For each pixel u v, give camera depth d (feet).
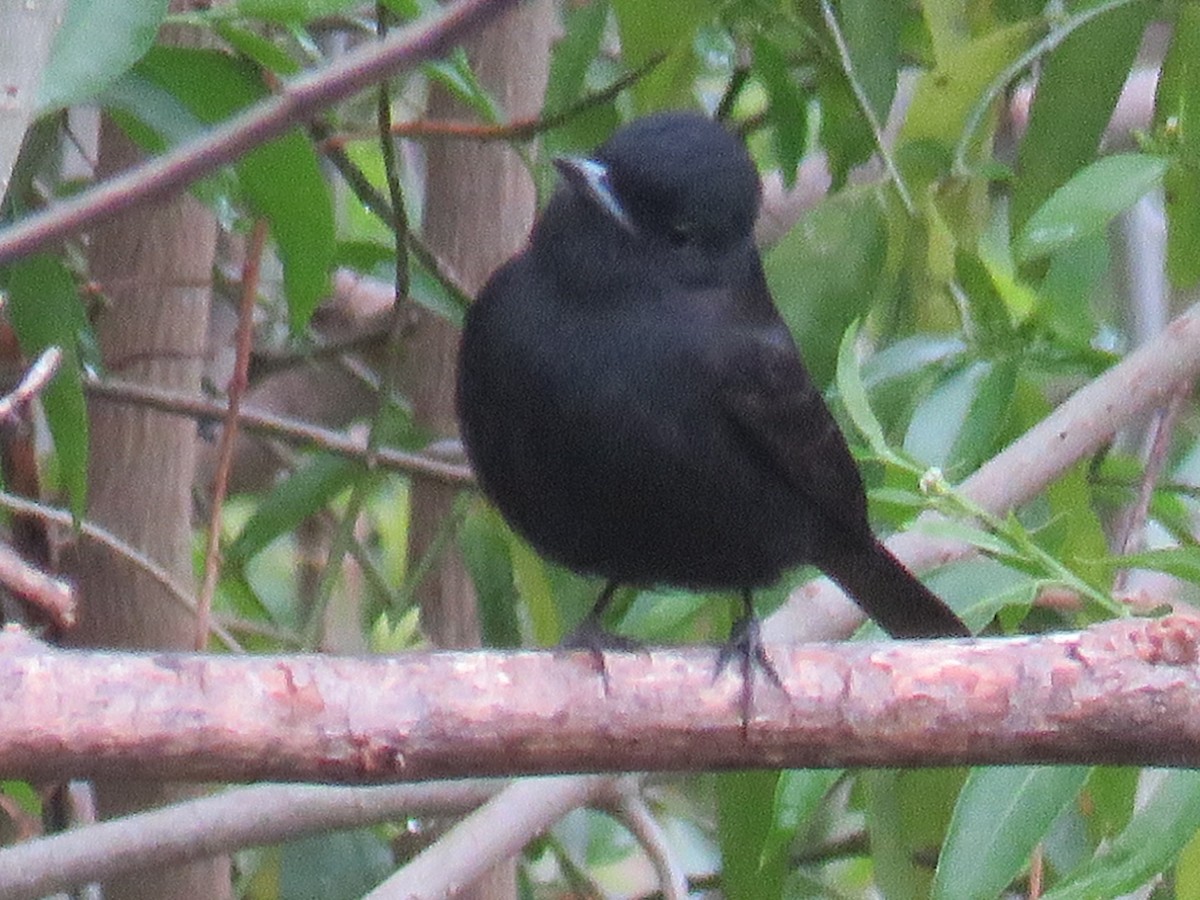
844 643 22.94
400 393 43.86
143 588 37.93
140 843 30.17
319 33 41.98
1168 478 39.75
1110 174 29.43
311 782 21.24
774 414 29.22
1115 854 25.31
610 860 45.75
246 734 20.72
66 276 29.09
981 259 34.60
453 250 39.14
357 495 34.96
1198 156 33.19
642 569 30.17
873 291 32.94
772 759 22.27
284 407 47.98
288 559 49.32
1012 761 22.53
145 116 27.27
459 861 29.68
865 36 34.04
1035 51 32.30
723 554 29.78
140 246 37.99
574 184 28.40
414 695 21.35
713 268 29.04
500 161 39.06
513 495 29.43
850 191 33.12
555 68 34.71
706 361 28.55
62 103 21.83
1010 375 32.14
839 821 42.86
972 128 33.01
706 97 47.39
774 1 34.01
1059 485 33.81
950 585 29.89
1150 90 49.11
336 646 45.16
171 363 38.24
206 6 34.22
